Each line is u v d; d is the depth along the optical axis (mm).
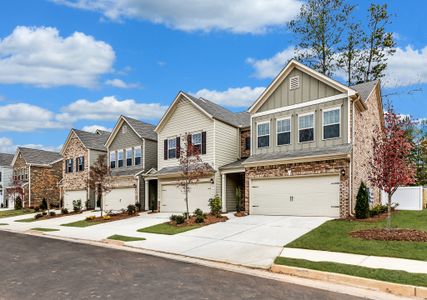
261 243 13180
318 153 18344
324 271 8906
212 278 8820
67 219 26406
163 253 12570
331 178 17984
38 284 8336
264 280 8656
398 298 7266
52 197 40594
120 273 9367
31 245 14797
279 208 19781
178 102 26109
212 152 23609
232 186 24219
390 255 10328
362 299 7168
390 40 33594
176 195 25500
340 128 18578
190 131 25156
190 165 23750
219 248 12773
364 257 10328
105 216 24688
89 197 33969
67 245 14742
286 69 20750
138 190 28656
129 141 30969
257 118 22031
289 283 8383
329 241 12594
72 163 36281
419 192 20984
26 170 43750
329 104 19109
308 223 16422
